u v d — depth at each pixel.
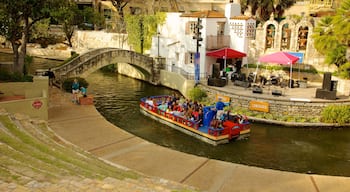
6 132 15.36
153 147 18.45
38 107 21.39
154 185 11.52
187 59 39.41
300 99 27.42
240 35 38.31
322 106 27.14
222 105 24.62
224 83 33.09
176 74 37.94
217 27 38.41
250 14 56.44
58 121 22.23
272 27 38.47
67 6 32.25
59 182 9.73
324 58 35.19
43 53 61.59
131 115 28.72
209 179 14.71
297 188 14.05
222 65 39.09
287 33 37.81
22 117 19.77
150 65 40.97
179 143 22.75
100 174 11.71
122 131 21.02
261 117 27.56
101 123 22.38
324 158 21.02
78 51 59.50
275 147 22.52
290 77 33.16
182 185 12.97
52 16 30.05
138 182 11.62
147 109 28.53
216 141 22.28
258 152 21.64
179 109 26.25
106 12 67.06
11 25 29.05
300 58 34.72
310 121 26.69
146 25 46.47
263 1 53.53
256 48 39.12
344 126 26.53
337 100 27.69
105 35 55.44
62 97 28.67
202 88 33.31
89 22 61.56
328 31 32.84
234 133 23.27
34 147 14.02
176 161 16.58
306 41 36.94
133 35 48.75
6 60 51.19
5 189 8.58
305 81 33.47
